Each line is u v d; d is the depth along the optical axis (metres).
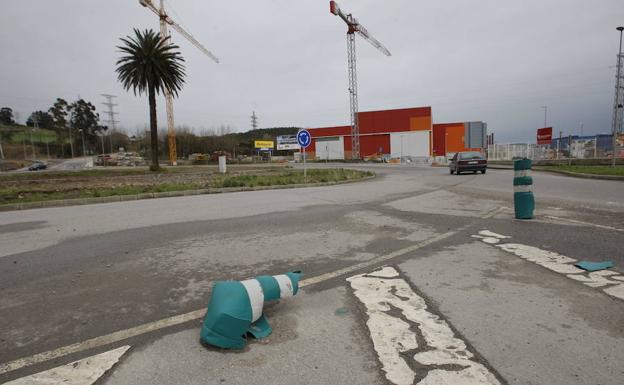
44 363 2.43
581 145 39.56
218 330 2.59
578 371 2.22
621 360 2.32
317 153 82.00
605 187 12.38
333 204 10.06
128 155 108.62
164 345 2.63
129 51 33.28
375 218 7.70
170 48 35.06
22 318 3.14
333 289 3.66
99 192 13.62
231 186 15.83
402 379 2.17
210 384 2.17
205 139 103.12
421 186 15.19
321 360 2.40
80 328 2.93
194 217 8.27
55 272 4.39
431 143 70.31
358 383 2.15
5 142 112.31
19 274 4.35
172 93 36.78
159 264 4.65
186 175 27.14
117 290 3.77
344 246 5.41
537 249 4.89
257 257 4.90
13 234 6.79
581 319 2.88
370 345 2.58
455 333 2.71
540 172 22.34
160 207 10.19
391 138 72.56
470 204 9.49
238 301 2.67
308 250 5.22
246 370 2.31
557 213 7.55
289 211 8.92
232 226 7.11
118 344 2.66
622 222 6.52
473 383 2.12
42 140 119.56
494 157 48.50
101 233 6.69
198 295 3.60
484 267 4.21
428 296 3.41
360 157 73.00
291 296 3.39
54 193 14.20
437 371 2.25
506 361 2.34
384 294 3.50
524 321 2.87
